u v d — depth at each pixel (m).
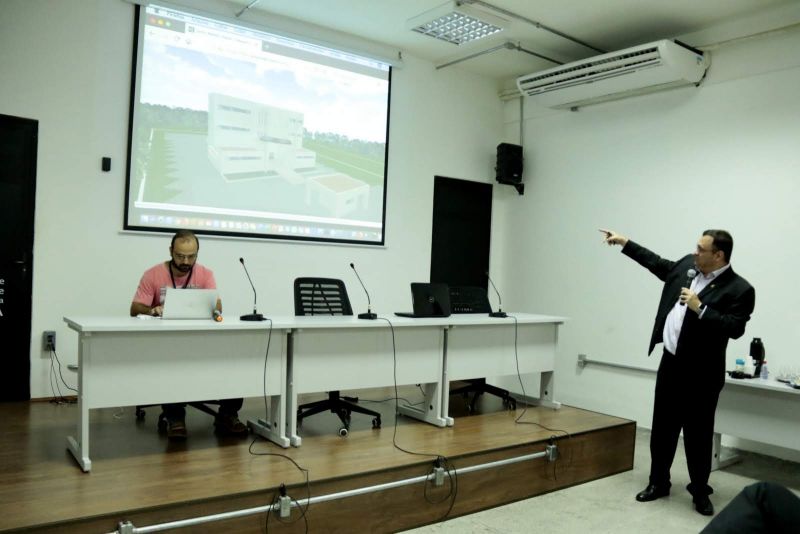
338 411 3.50
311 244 4.95
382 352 3.37
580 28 4.73
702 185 4.58
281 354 3.02
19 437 3.04
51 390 3.94
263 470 2.62
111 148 4.11
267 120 4.73
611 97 5.17
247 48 4.64
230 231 4.56
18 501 2.17
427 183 5.71
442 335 3.63
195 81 4.41
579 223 5.49
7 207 3.78
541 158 5.88
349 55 5.14
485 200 6.16
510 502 3.20
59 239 3.94
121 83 4.13
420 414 3.75
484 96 6.11
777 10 4.19
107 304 4.10
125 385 2.62
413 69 5.58
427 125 5.70
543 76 5.20
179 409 3.17
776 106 4.18
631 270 5.04
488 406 4.29
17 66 3.79
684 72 4.46
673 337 3.18
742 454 4.21
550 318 4.11
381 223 5.38
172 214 4.31
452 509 2.95
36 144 3.85
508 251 6.18
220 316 2.83
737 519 1.28
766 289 4.18
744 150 4.34
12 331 3.82
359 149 5.23
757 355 3.93
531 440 3.32
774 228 4.16
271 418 3.13
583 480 3.57
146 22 4.20
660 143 4.87
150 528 2.13
